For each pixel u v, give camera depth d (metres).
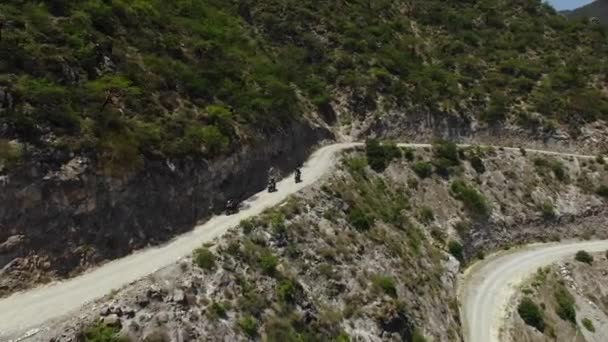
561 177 69.88
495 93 79.12
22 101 29.66
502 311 48.88
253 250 33.22
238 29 65.56
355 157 58.81
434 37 90.81
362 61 74.62
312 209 42.22
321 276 36.38
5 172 26.64
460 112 74.62
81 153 30.17
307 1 81.44
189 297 27.30
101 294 25.88
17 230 26.58
